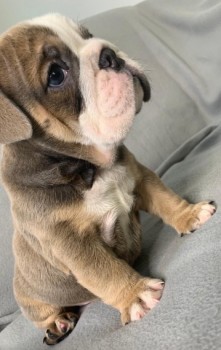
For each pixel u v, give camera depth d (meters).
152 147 0.43
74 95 0.26
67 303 0.32
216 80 0.42
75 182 0.27
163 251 0.28
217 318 0.17
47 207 0.27
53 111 0.26
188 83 0.44
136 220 0.30
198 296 0.19
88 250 0.26
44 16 0.28
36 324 0.34
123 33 0.46
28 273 0.32
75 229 0.27
